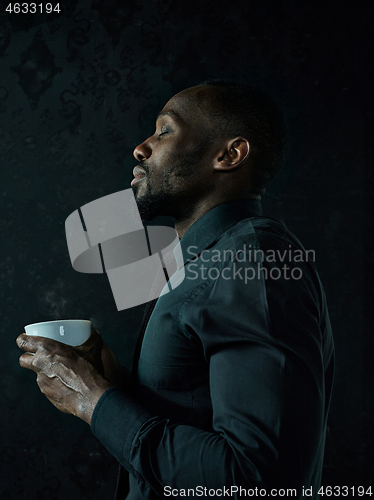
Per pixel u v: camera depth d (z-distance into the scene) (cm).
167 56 215
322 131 211
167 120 72
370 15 217
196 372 56
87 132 211
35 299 200
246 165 70
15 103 212
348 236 205
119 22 216
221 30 216
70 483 188
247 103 70
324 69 215
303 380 45
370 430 191
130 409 53
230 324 49
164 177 70
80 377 57
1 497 187
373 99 213
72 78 213
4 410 193
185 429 49
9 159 209
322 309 63
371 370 195
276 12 218
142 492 50
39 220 205
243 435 43
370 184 208
